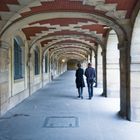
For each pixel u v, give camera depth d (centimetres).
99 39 1555
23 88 1461
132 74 880
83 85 1472
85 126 805
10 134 720
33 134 718
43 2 824
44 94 1706
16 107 1171
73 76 4266
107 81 1470
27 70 1594
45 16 973
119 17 902
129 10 867
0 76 952
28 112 1040
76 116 955
